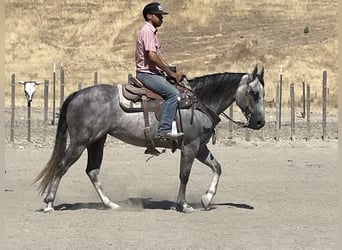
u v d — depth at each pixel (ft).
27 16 191.62
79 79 167.43
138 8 197.98
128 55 180.45
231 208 43.91
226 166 61.87
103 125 41.83
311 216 41.63
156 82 41.83
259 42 175.01
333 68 158.71
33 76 170.09
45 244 34.40
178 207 42.91
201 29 186.70
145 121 41.88
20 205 44.60
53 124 90.02
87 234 36.65
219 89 43.06
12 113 76.07
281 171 59.36
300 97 136.56
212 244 34.63
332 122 99.71
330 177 56.49
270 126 93.35
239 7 192.44
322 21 184.03
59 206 44.50
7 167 60.44
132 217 41.06
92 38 187.21
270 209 43.65
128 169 60.03
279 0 192.75
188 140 42.32
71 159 41.96
